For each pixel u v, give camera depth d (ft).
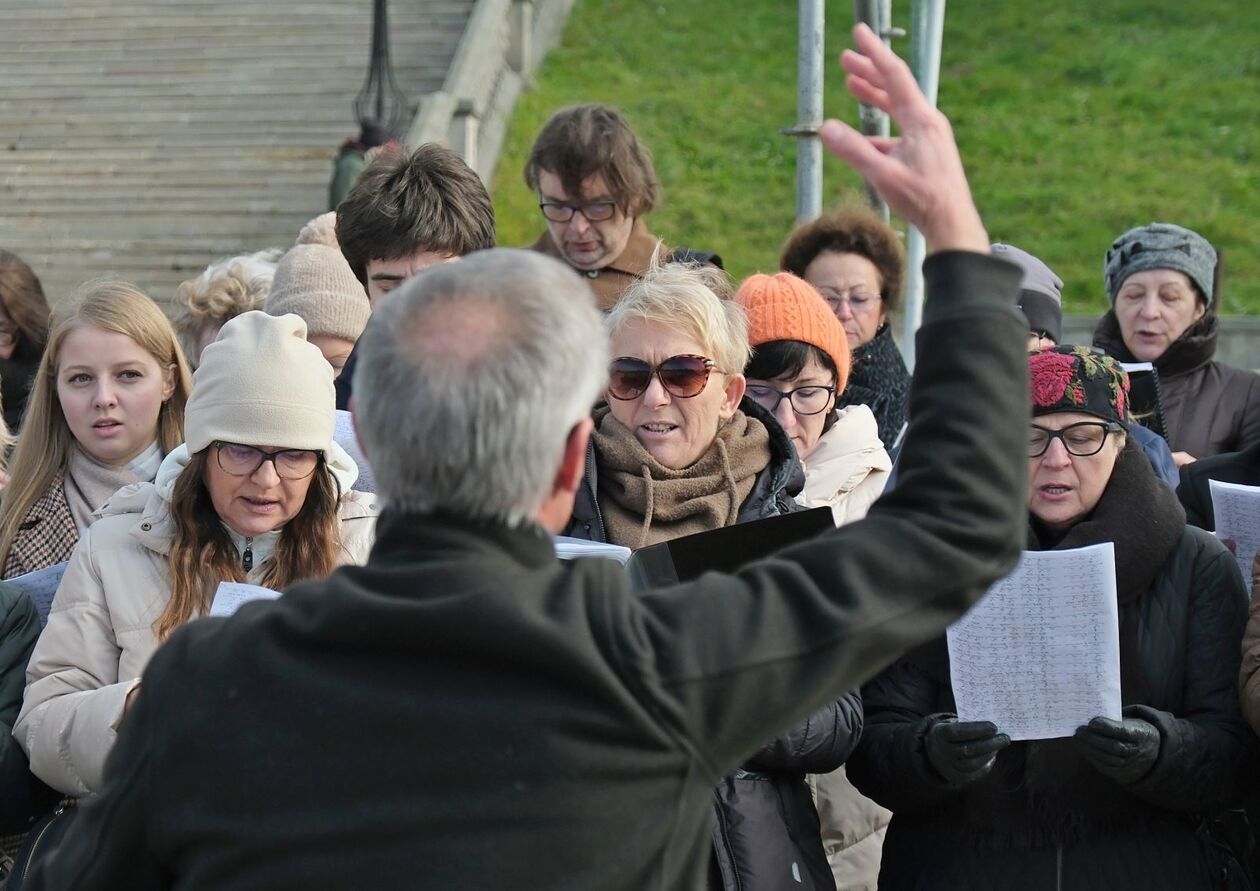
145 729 7.09
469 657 6.76
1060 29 76.33
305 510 12.75
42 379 16.07
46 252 54.95
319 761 6.73
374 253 17.85
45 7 70.23
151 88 64.34
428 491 6.95
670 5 80.43
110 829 7.05
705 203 62.85
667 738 6.72
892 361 22.17
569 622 6.77
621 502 13.41
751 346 16.20
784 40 76.79
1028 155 65.98
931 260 7.32
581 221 20.88
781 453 14.02
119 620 12.33
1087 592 11.63
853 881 14.84
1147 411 18.15
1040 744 12.18
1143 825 12.21
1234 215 60.13
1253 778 12.32
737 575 7.20
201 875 6.81
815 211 24.30
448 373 6.88
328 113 61.77
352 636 6.83
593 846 6.59
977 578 7.09
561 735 6.64
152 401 15.89
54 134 61.87
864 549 7.06
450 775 6.61
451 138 59.31
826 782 14.98
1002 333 7.21
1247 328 47.01
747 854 11.60
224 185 57.93
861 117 27.53
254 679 6.93
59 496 15.80
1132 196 62.03
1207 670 12.44
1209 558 12.78
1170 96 69.26
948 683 12.81
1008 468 7.15
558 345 7.00
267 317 12.58
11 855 13.25
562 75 72.90
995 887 12.18
